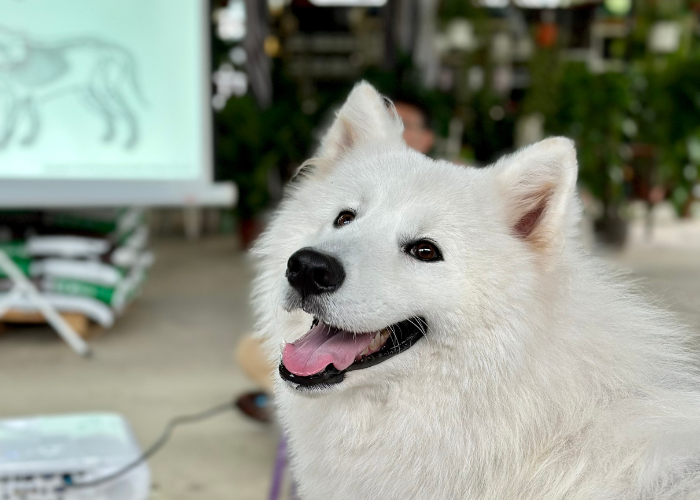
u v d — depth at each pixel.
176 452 3.34
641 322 1.79
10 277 4.93
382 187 1.86
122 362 4.61
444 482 1.68
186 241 9.29
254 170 7.95
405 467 1.70
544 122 8.27
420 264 1.73
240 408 3.78
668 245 8.91
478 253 1.71
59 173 4.44
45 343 4.97
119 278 5.07
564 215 1.67
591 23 10.70
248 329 5.44
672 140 8.48
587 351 1.67
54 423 3.12
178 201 4.70
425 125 4.84
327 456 1.79
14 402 3.86
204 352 4.87
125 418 3.64
